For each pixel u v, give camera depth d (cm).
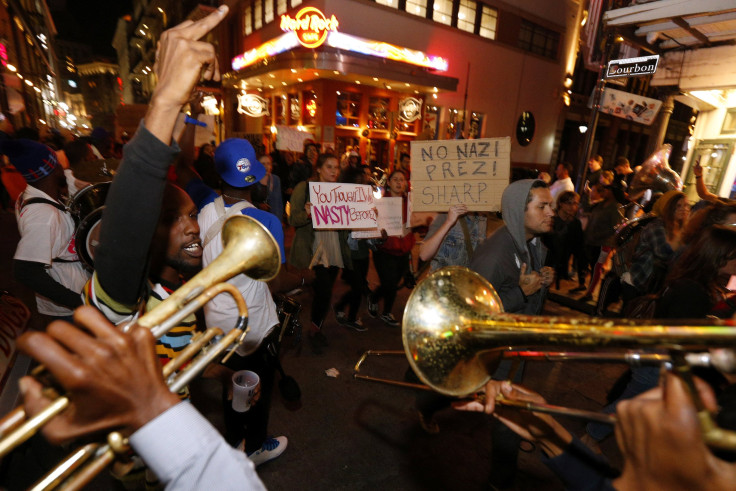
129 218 85
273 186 549
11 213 860
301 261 379
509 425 115
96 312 57
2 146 189
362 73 1143
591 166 848
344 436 267
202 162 412
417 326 120
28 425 55
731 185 855
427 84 1295
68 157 355
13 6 1672
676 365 58
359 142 1371
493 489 219
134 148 81
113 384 54
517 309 213
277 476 232
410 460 250
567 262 641
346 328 426
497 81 1634
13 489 197
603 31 696
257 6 1593
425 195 309
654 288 348
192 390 304
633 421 60
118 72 6856
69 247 213
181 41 81
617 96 709
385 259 429
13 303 308
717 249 200
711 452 52
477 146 291
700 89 754
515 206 205
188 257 148
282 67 1173
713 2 534
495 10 1558
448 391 112
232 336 80
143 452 56
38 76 2402
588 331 73
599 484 85
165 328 76
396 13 1302
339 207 372
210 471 56
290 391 245
